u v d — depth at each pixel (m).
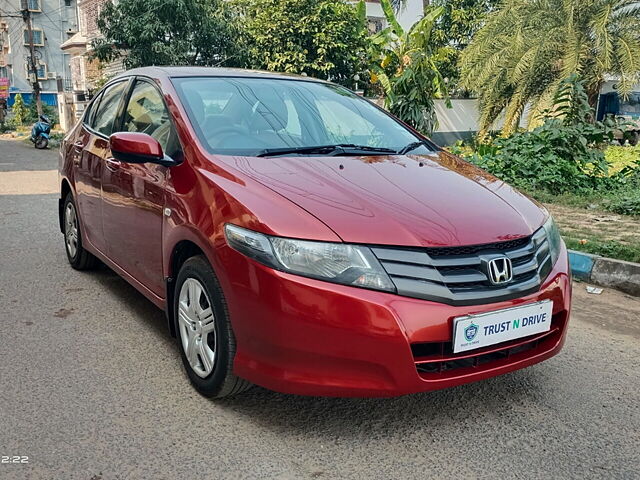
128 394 3.13
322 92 4.23
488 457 2.67
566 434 2.87
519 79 15.49
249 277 2.63
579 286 5.25
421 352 2.58
